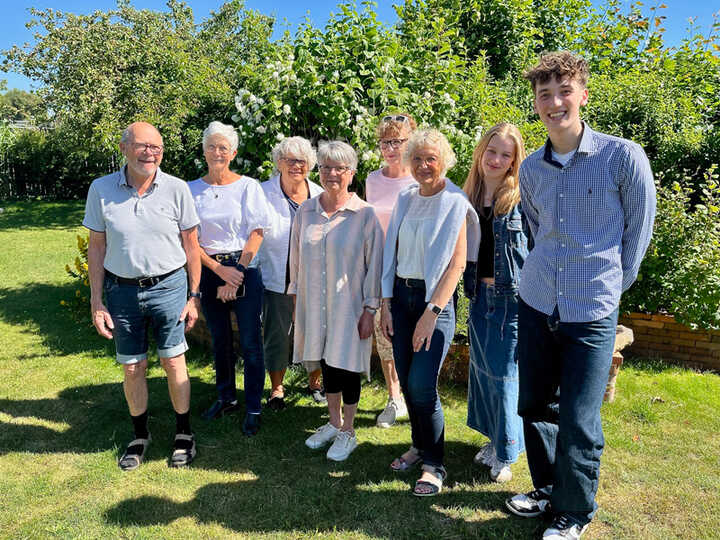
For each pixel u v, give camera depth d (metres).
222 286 3.17
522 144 2.47
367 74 4.72
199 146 5.08
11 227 11.40
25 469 2.80
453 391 3.80
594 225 2.04
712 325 4.16
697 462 2.89
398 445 3.11
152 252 2.73
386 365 3.38
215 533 2.35
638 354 4.50
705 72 7.81
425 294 2.54
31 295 6.23
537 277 2.18
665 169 5.99
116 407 3.52
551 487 2.45
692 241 4.30
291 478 2.77
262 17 5.88
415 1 6.43
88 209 2.74
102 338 4.86
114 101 8.55
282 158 3.26
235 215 3.22
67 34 12.18
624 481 2.71
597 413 2.13
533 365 2.27
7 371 4.10
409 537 2.33
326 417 3.47
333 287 2.79
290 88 4.67
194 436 3.19
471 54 7.98
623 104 6.31
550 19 8.71
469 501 2.57
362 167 4.55
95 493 2.62
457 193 2.48
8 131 16.17
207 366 4.26
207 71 6.05
